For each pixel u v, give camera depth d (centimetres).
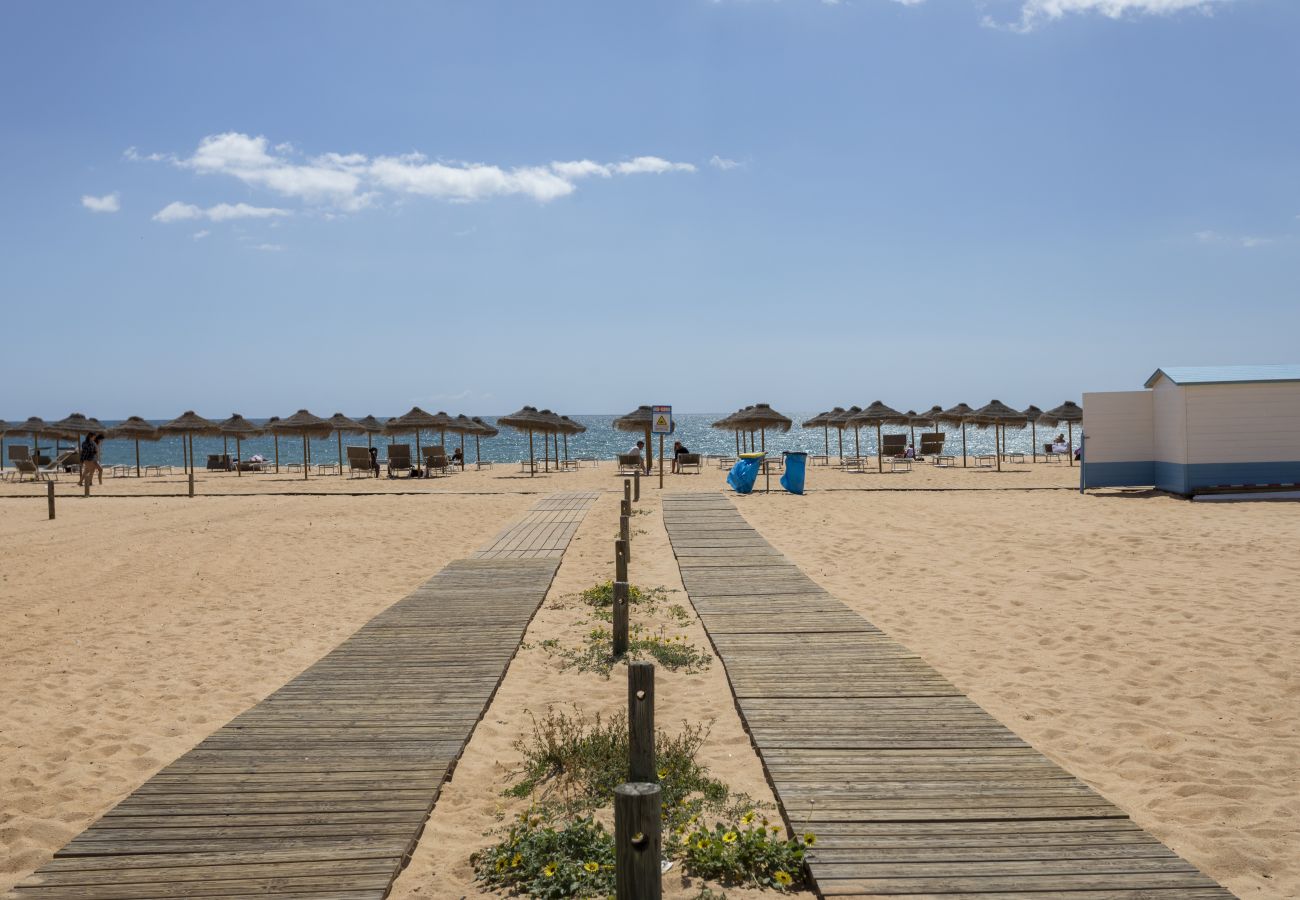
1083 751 475
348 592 938
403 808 399
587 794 426
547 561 1100
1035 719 524
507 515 1628
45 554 1186
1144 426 1852
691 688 598
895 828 372
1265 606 783
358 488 2327
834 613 791
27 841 386
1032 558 1063
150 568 1083
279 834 374
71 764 476
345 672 623
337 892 326
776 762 446
